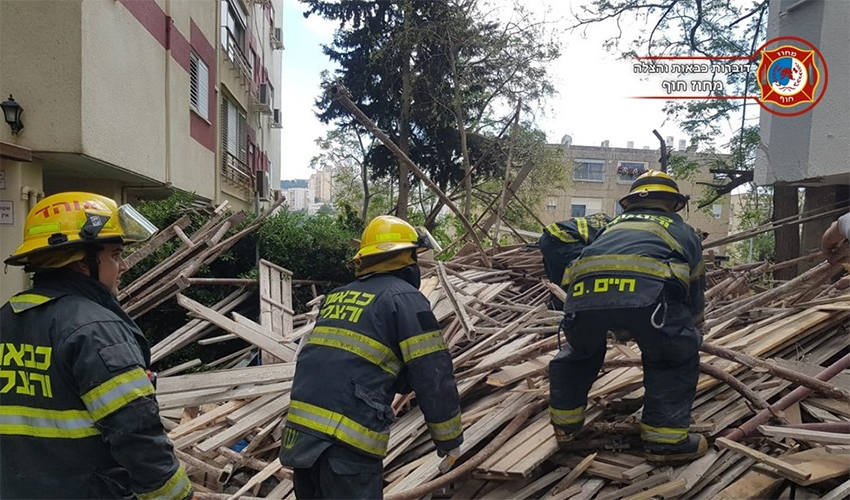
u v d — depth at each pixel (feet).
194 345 21.93
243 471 10.96
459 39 47.09
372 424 7.38
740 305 15.37
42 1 19.52
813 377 10.57
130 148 24.40
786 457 9.05
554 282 15.89
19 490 5.69
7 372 5.81
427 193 62.75
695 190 91.15
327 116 55.77
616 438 10.42
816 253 19.10
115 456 5.61
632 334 9.07
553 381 10.02
